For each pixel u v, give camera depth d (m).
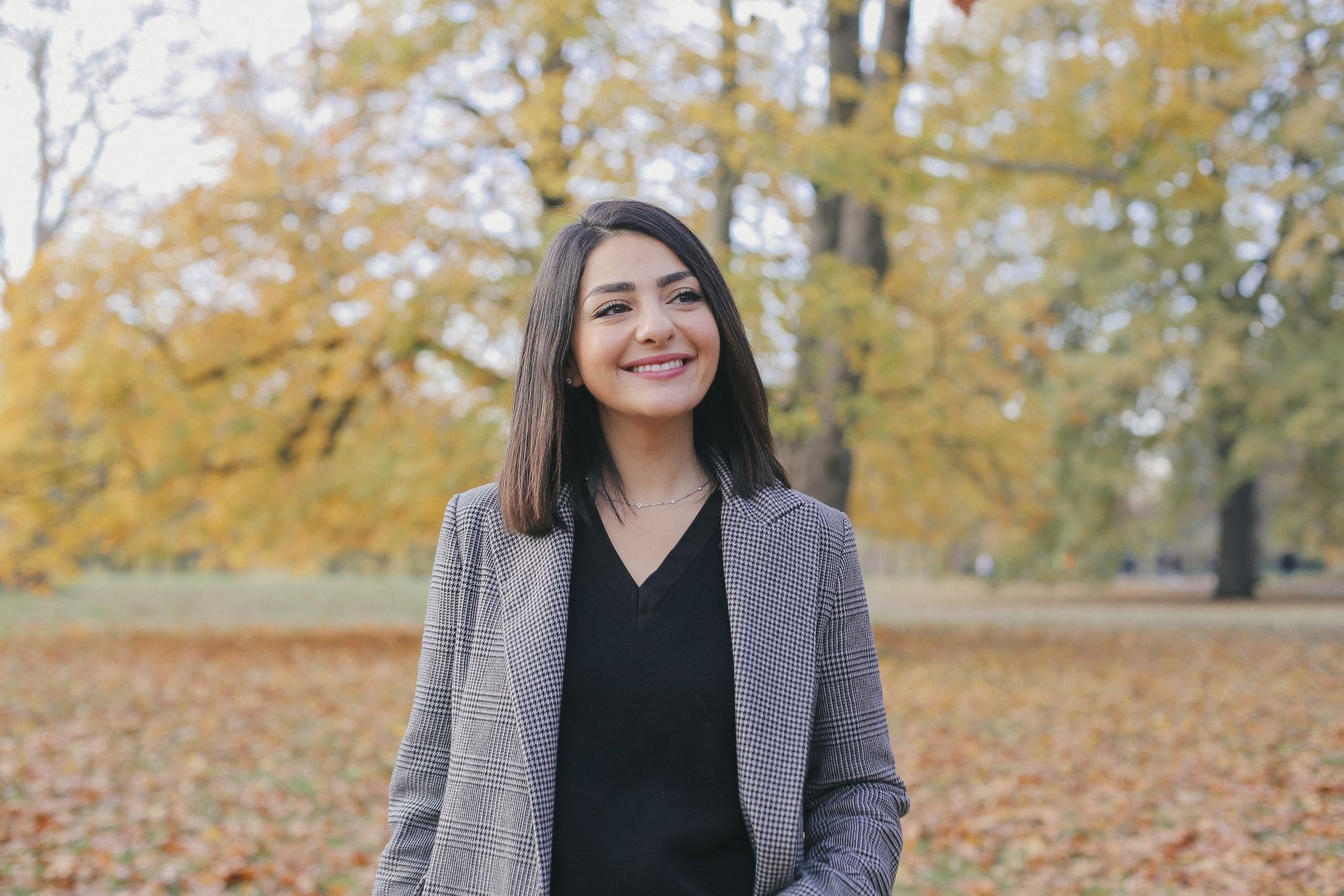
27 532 12.15
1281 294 23.08
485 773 1.39
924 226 14.87
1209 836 5.04
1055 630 16.80
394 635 15.12
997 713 8.70
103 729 7.92
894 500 15.83
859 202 9.96
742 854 1.38
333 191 12.24
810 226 12.35
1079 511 23.70
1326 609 22.59
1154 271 22.53
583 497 1.50
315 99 12.51
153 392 11.66
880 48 10.94
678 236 1.51
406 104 12.12
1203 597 28.48
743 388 1.55
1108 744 7.32
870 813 1.44
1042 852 4.91
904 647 13.79
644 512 1.52
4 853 4.84
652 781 1.37
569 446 1.55
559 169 10.91
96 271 11.66
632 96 10.39
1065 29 18.03
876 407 10.47
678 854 1.34
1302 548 26.12
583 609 1.43
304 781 6.38
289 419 12.45
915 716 8.60
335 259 12.23
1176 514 25.11
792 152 9.63
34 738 7.49
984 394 13.72
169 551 12.97
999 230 23.12
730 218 11.53
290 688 10.02
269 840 5.14
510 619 1.43
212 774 6.52
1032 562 25.44
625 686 1.39
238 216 12.08
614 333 1.46
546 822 1.34
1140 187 10.55
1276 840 4.92
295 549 13.19
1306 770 6.17
